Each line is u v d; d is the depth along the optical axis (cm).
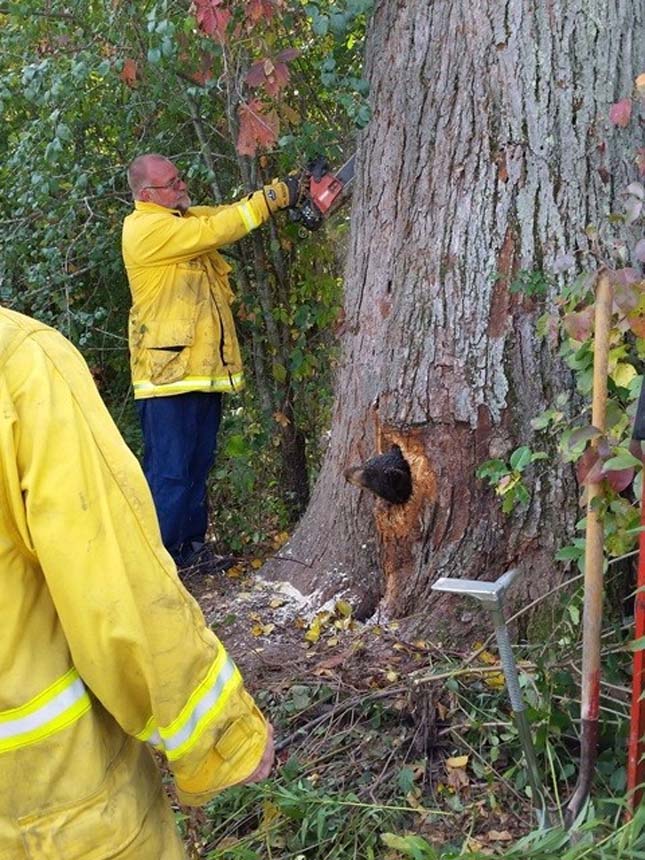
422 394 307
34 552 127
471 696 269
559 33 281
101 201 481
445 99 299
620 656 266
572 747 253
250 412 497
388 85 317
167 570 132
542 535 297
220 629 345
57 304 488
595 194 284
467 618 305
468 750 253
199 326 415
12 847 132
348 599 341
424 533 314
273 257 458
